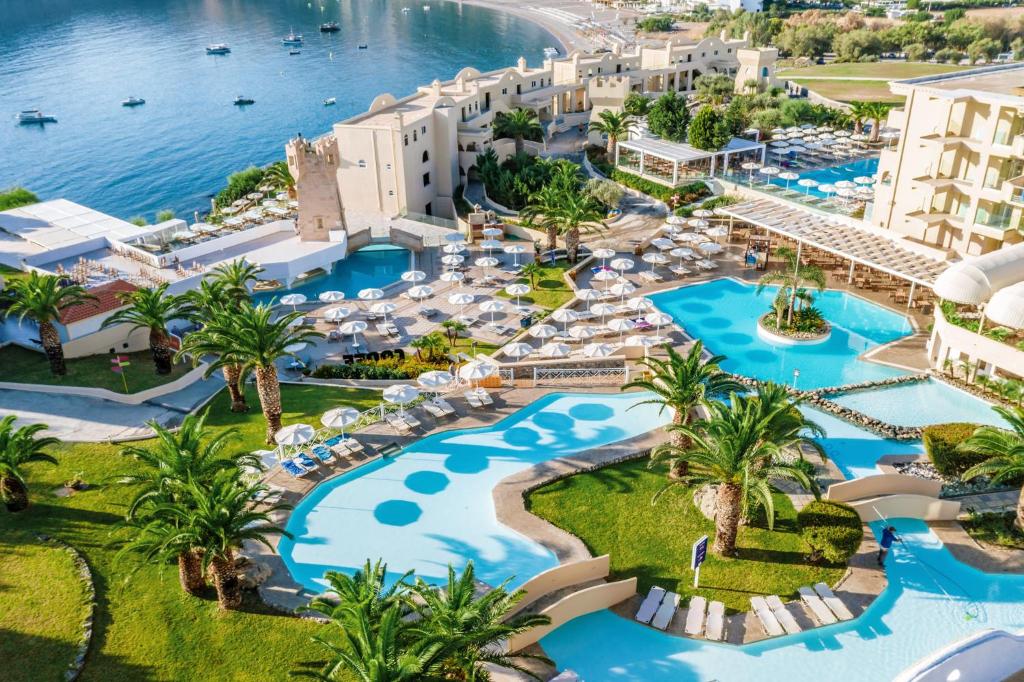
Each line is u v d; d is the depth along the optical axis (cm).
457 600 2362
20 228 6788
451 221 7225
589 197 6209
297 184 6469
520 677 2588
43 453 3606
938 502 3294
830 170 8244
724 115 8825
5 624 2828
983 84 5462
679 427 3161
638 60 11294
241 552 3186
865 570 3055
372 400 4447
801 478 3008
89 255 6381
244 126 13988
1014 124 4888
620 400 4356
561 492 3547
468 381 4516
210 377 4788
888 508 3312
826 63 16150
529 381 4544
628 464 3756
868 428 4009
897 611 2856
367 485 3644
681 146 7962
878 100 11381
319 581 3059
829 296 5650
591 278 6091
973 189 5141
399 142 7219
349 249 6794
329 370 4772
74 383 4628
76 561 3150
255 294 6053
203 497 2722
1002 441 3225
